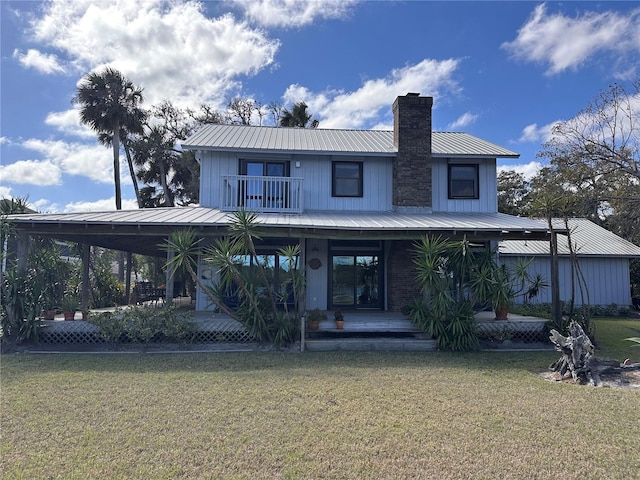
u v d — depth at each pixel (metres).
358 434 5.40
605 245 21.20
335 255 16.53
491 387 7.72
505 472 4.44
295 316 11.97
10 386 7.59
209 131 18.61
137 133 32.12
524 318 13.45
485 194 17.00
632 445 5.16
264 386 7.62
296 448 4.97
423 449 4.97
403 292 15.26
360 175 16.81
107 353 10.67
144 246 17.78
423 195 16.22
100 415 6.09
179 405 6.54
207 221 11.89
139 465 4.54
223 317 12.89
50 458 4.70
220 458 4.71
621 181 25.23
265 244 16.16
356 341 11.41
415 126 16.48
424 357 10.40
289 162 16.59
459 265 12.06
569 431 5.59
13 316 11.10
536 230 12.45
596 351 11.43
